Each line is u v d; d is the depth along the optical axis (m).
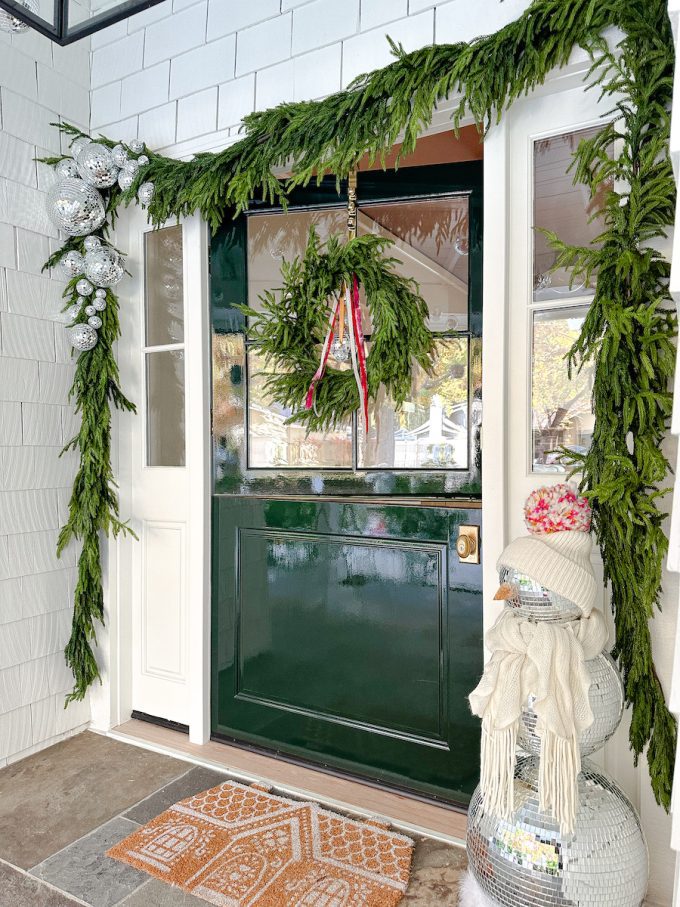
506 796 1.33
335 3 2.01
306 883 1.65
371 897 1.59
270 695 2.34
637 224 1.46
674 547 0.95
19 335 2.31
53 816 1.96
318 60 2.04
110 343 2.45
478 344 2.03
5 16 1.44
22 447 2.32
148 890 1.63
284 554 2.30
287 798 2.05
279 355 2.28
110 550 2.54
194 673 2.42
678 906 0.92
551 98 1.77
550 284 1.81
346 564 2.19
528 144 1.81
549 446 1.82
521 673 1.35
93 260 2.33
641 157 1.46
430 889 1.65
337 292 2.17
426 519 2.05
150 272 2.57
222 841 1.82
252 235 2.38
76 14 1.55
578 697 1.31
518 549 1.41
